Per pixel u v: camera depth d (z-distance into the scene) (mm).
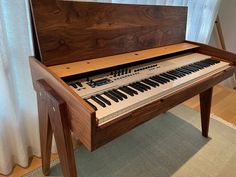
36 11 781
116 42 1053
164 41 1320
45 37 816
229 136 1680
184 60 1283
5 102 1047
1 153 1130
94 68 879
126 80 939
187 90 987
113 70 1007
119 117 735
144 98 828
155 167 1339
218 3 2217
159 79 999
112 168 1312
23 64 1062
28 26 997
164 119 1827
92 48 967
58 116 735
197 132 1694
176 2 1706
